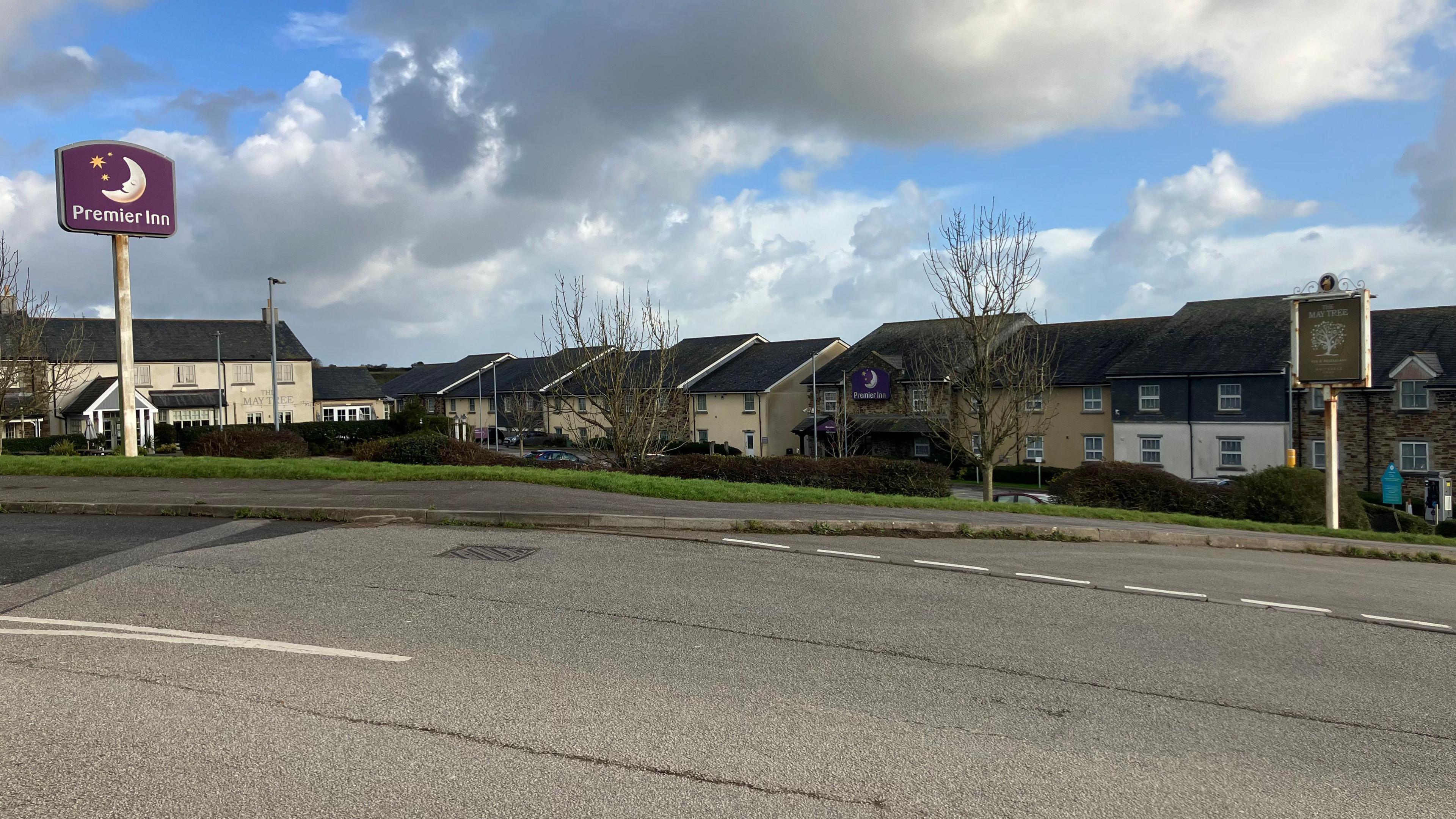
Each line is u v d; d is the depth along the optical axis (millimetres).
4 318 31828
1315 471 22984
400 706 5719
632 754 5117
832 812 4516
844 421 48938
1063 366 46594
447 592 8641
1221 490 23250
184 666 6359
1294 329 20688
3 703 5641
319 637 7117
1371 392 37656
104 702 5672
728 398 58188
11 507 12961
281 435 26781
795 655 7090
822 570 10203
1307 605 9812
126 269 20359
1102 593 9766
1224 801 4824
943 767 5117
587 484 16312
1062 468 44281
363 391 68000
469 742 5203
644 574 9688
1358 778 5203
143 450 34719
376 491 14695
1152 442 42750
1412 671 7406
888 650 7340
